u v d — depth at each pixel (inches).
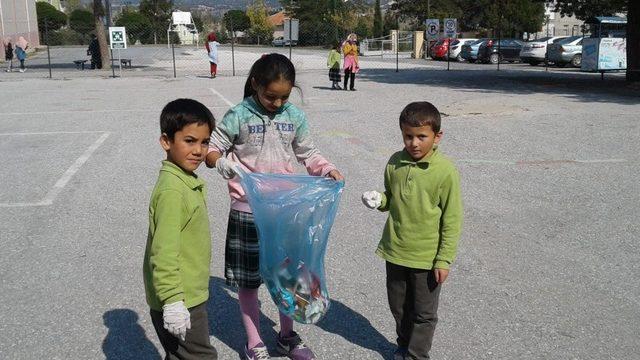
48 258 196.5
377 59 1651.1
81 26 2524.6
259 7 2854.3
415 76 959.6
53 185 288.8
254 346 131.4
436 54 1555.1
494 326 150.9
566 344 142.6
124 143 392.5
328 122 476.1
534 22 2003.0
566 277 180.9
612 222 231.0
